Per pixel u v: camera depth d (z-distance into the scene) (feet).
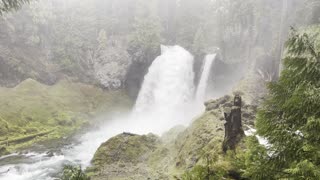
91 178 103.35
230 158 72.54
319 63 30.32
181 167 100.12
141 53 260.42
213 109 135.44
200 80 245.45
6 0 38.01
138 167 113.29
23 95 213.25
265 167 31.65
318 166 27.32
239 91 163.02
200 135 107.45
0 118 171.83
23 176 112.68
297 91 30.19
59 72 255.91
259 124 33.06
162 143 135.03
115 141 130.41
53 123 195.11
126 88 261.85
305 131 30.04
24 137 163.43
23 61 237.04
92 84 259.19
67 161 130.62
